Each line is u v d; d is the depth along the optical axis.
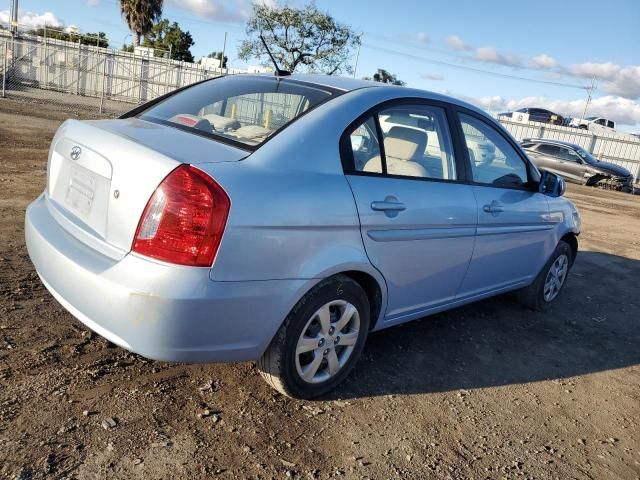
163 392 2.99
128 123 3.18
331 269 2.87
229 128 3.07
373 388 3.38
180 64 31.03
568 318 5.23
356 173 3.07
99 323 2.50
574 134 30.31
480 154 4.11
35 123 14.70
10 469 2.29
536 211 4.62
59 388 2.88
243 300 2.55
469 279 4.04
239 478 2.45
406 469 2.68
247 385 3.17
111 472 2.36
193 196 2.41
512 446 3.02
